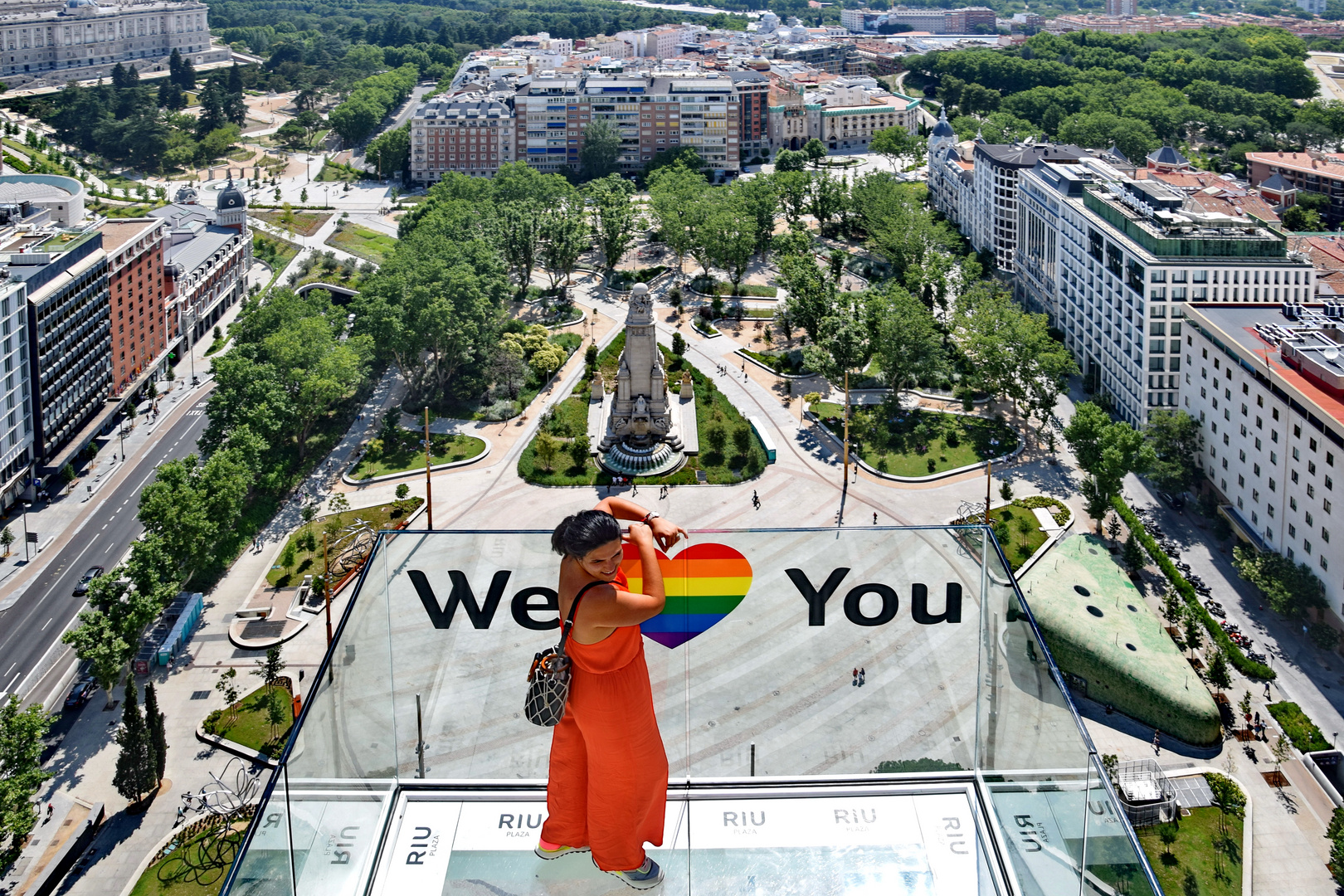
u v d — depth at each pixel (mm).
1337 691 157250
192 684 162000
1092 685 154375
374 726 39219
